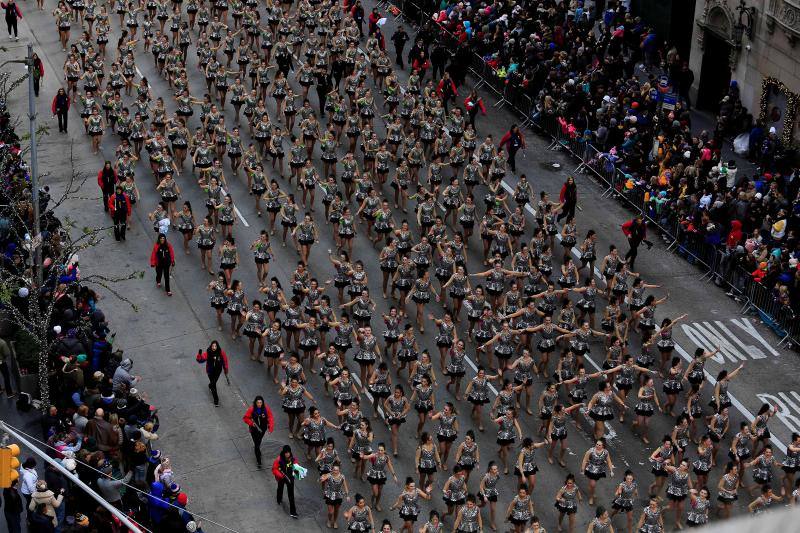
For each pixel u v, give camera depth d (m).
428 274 47.69
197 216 54.44
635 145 57.62
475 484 38.31
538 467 39.22
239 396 42.31
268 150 58.62
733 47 60.44
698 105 64.94
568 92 61.78
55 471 32.69
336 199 51.34
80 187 51.94
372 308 44.69
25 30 75.00
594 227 55.06
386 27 75.75
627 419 41.72
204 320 46.91
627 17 68.50
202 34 68.00
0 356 38.81
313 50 66.38
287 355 44.25
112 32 74.69
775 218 50.50
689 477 36.50
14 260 40.75
